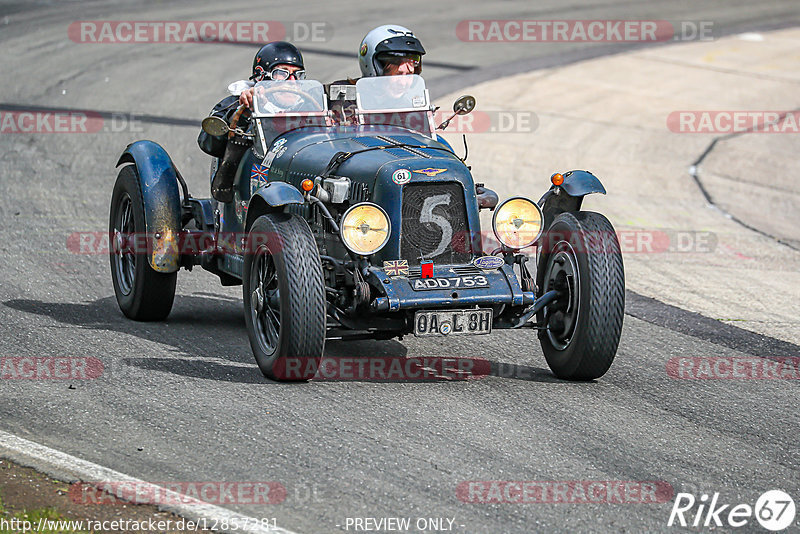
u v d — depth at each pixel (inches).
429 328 917.2
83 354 1018.7
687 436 850.8
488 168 2129.7
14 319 1130.0
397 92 1129.4
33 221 1598.2
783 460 810.2
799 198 2107.5
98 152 2080.5
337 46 3147.1
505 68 3041.3
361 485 732.0
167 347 1055.0
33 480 723.4
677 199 2043.6
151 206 1119.6
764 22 3922.2
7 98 2464.3
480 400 913.5
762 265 1603.1
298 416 855.7
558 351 978.1
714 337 1176.8
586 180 986.7
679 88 2967.5
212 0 3917.3
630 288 1403.8
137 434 813.2
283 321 901.8
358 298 922.1
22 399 883.4
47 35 3218.5
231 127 1091.3
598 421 872.9
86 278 1330.0
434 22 3641.7
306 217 1023.0
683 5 4210.1
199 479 735.7
